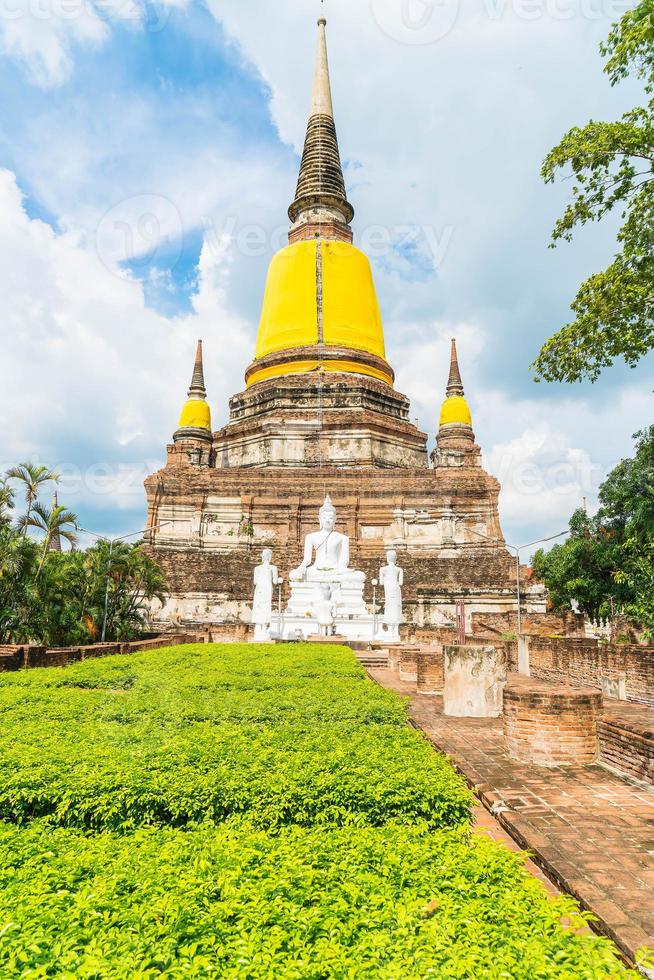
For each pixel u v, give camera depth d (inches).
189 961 149.9
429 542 1776.6
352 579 1494.8
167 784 271.9
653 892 238.8
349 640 1264.8
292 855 208.2
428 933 157.9
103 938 157.5
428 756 314.5
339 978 143.9
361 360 2089.1
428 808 259.9
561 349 765.9
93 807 265.7
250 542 1777.8
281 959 151.1
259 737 355.3
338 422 1942.7
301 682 597.9
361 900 177.8
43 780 275.1
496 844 218.2
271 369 2124.8
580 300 747.4
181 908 170.1
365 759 303.1
